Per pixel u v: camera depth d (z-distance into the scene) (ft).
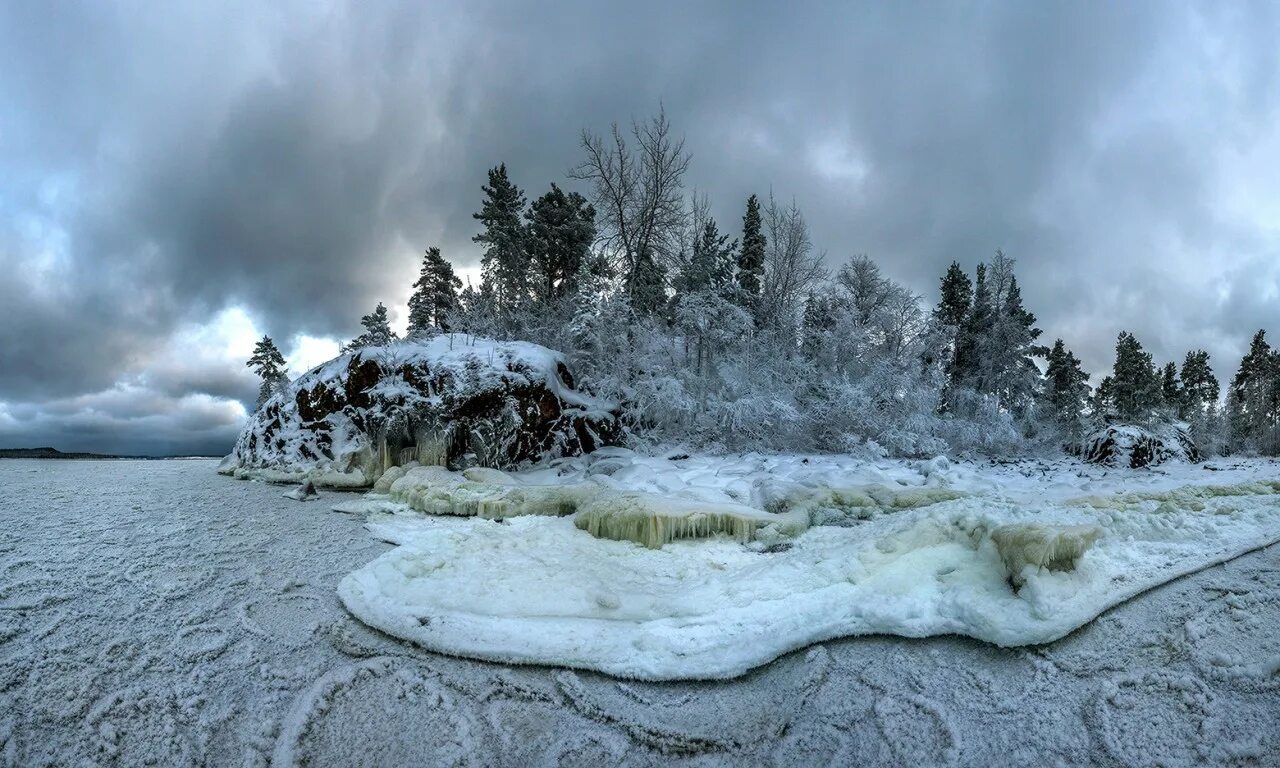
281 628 14.26
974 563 15.49
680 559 19.15
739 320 44.93
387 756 10.57
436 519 24.35
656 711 11.78
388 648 13.60
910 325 50.57
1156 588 15.07
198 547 19.63
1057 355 71.87
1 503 25.72
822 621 14.12
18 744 10.07
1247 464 38.70
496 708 11.78
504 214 61.26
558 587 16.20
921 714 11.61
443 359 34.40
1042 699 11.75
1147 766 10.18
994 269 61.87
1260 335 102.37
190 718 11.07
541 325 50.80
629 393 40.24
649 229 58.59
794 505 23.98
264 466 35.45
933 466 30.76
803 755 10.77
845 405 39.34
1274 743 10.36
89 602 14.87
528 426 33.91
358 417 33.81
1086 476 31.55
